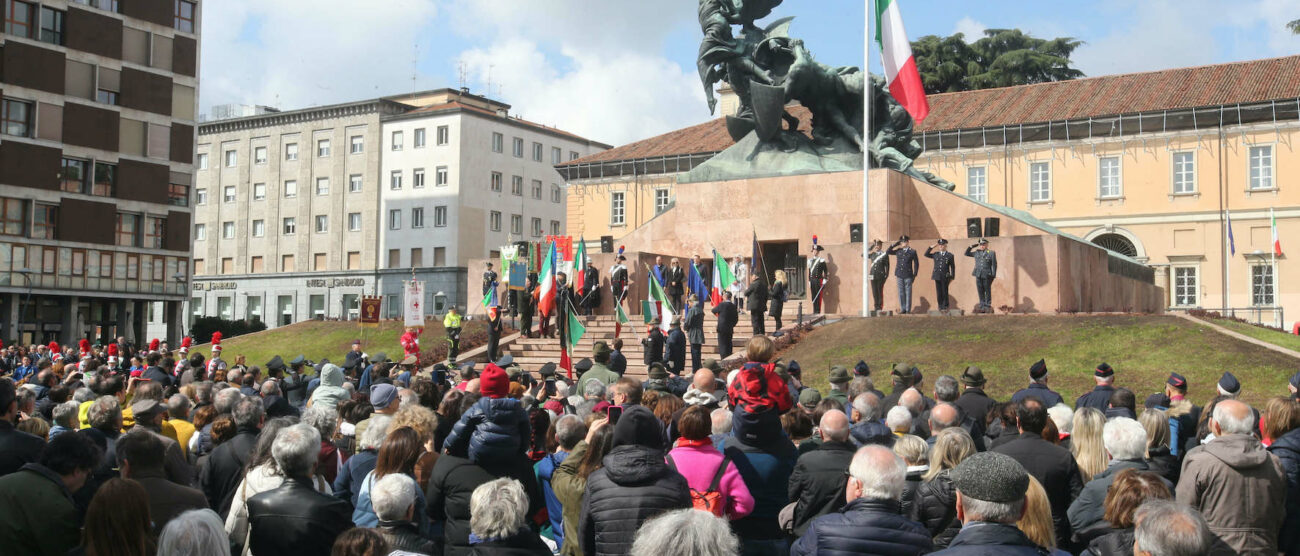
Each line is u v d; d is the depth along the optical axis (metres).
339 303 89.75
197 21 64.31
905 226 36.41
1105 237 67.44
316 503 6.36
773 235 37.31
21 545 5.98
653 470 6.50
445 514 7.26
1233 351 22.86
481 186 88.50
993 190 69.00
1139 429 7.04
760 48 38.47
